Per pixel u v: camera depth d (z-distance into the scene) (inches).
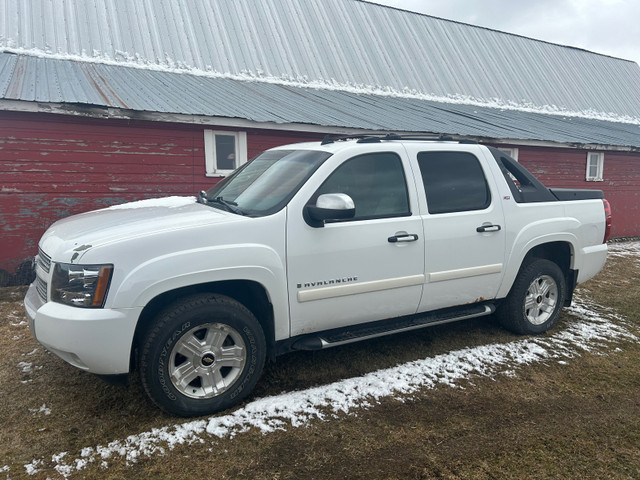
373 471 104.8
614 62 821.9
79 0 447.2
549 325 186.7
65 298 111.0
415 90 536.1
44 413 124.5
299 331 134.1
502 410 130.5
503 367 156.3
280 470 104.7
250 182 150.2
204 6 504.1
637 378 151.2
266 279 124.0
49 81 299.4
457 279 156.1
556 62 734.5
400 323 152.9
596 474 105.0
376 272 140.0
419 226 146.4
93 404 129.1
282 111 335.0
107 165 293.7
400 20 641.0
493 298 169.9
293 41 517.3
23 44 378.3
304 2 579.8
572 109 641.6
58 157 280.5
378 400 134.3
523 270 177.0
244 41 486.6
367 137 159.3
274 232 125.4
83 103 252.5
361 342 175.5
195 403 121.6
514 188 171.5
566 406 133.4
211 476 102.3
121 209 150.8
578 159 503.5
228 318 122.8
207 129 317.4
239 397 127.8
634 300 239.6
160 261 112.5
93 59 393.1
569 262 189.8
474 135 370.0
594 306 227.3
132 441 113.0
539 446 114.8
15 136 268.2
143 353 115.4
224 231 120.4
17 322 193.6
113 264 109.7
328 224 133.2
